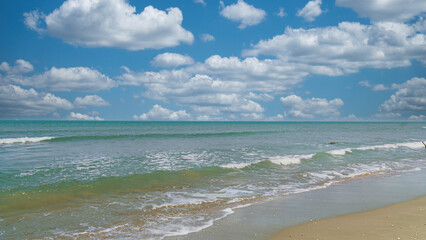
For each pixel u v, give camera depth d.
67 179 13.05
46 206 9.12
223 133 52.59
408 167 17.77
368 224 7.26
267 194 10.87
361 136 48.25
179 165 17.36
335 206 9.16
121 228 7.20
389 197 10.38
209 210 8.79
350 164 18.42
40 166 16.58
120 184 12.03
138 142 33.50
